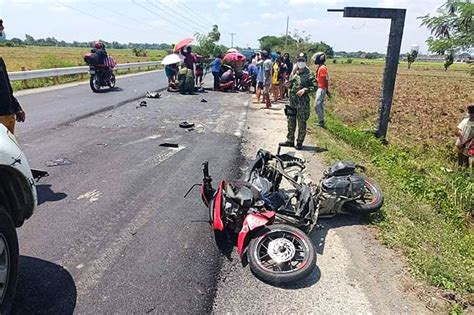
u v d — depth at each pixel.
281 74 15.89
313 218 4.56
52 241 4.39
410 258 4.39
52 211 5.11
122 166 7.00
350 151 9.04
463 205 6.50
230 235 4.70
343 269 4.19
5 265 3.04
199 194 5.90
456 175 7.92
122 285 3.71
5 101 5.08
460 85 35.88
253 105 14.92
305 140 9.57
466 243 5.15
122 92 16.52
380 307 3.62
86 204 5.37
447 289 3.89
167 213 5.23
